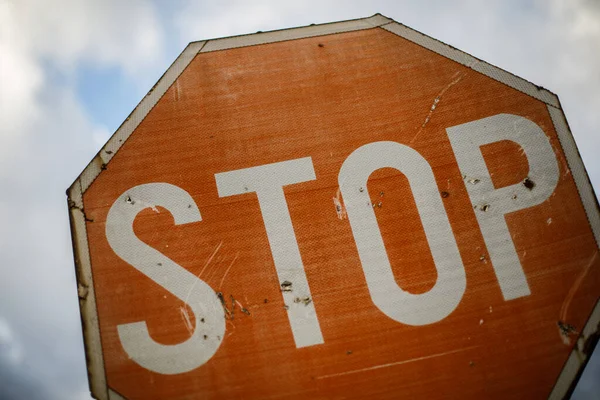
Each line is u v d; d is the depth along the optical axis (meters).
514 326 2.38
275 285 2.46
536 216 2.53
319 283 2.46
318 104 2.73
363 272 2.48
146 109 2.73
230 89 2.77
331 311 2.42
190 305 2.44
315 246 2.51
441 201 2.57
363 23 2.91
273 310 2.43
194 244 2.53
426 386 2.31
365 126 2.69
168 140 2.68
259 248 2.52
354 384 2.32
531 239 2.50
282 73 2.80
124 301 2.44
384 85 2.76
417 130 2.67
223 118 2.71
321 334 2.39
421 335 2.38
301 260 2.50
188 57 2.85
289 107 2.73
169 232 2.54
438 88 2.74
